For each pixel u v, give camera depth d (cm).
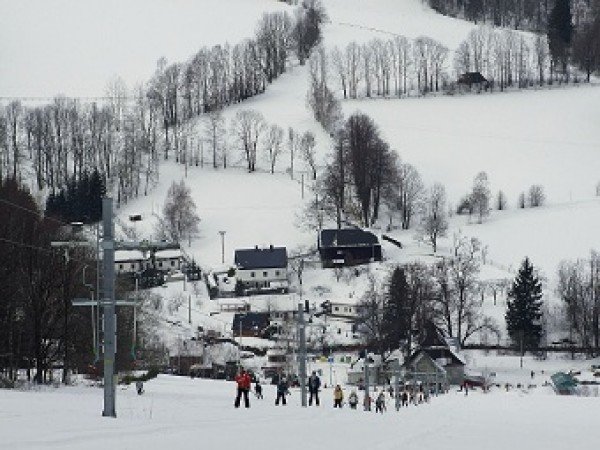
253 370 19738
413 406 11906
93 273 11031
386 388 17638
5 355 10250
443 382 18825
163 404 7800
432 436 5550
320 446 4572
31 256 10662
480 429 6419
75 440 4259
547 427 6906
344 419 6838
